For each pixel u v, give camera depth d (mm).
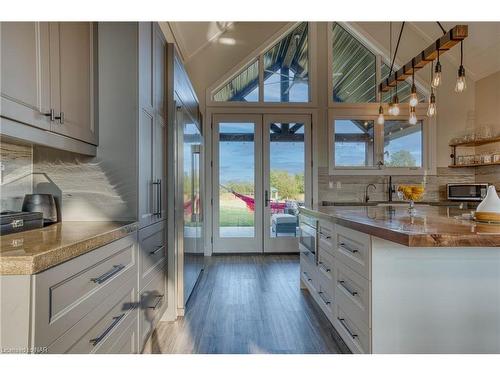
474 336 1554
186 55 4656
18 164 1638
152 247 1968
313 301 2775
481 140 4508
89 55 1683
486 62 4590
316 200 4883
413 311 1540
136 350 1646
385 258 1544
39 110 1274
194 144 3232
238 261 4332
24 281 825
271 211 4879
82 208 1738
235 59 4785
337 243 2041
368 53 5137
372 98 5090
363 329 1625
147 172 1906
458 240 1231
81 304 1076
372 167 4965
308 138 4898
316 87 4902
